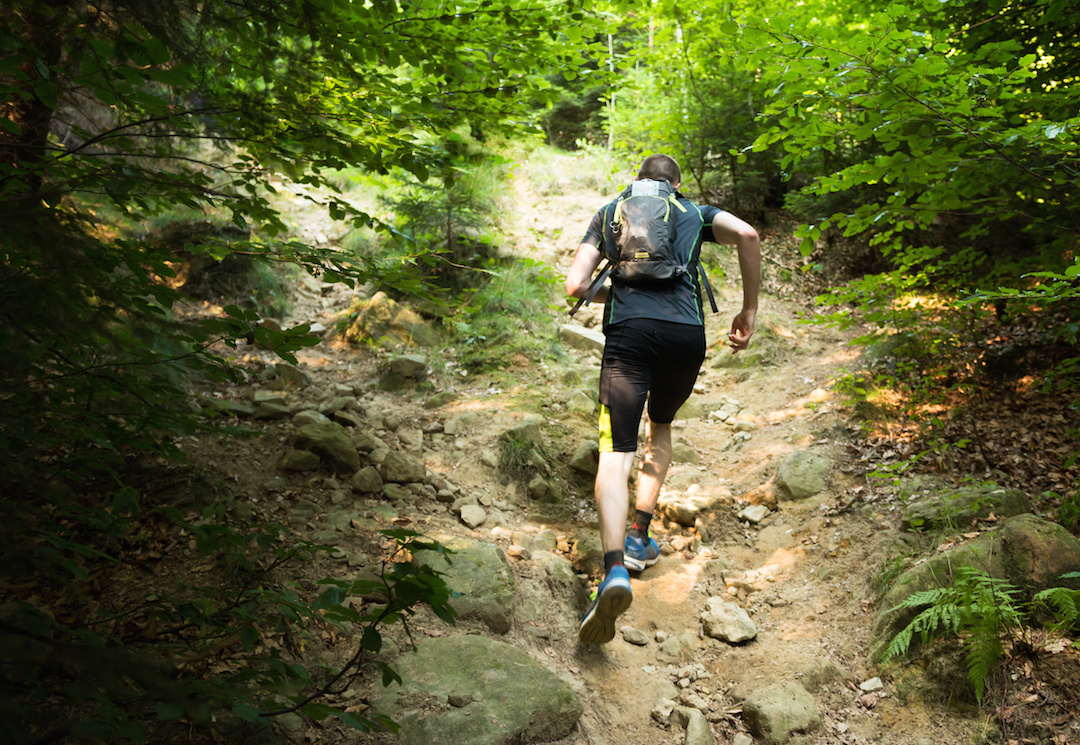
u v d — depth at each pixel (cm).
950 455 386
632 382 267
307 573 267
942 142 304
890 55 266
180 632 216
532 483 387
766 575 335
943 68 261
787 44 280
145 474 297
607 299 292
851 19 436
